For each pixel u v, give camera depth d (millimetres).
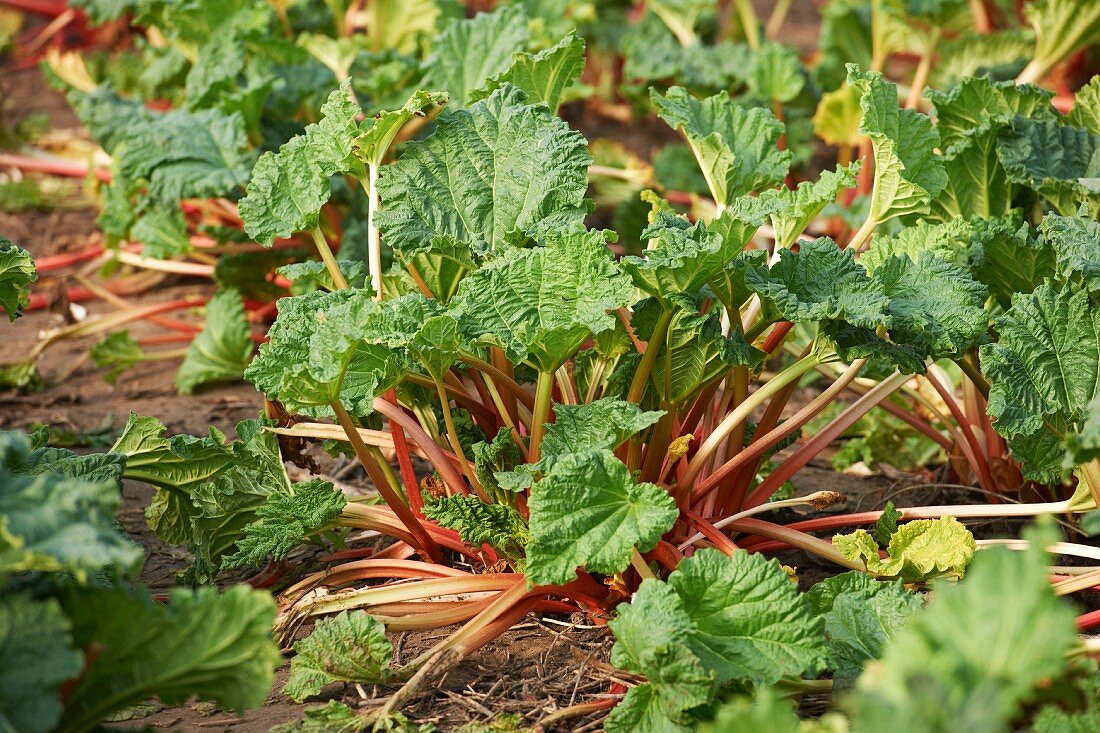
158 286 5168
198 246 4785
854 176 3518
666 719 3238
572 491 3342
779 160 3826
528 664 3455
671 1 6098
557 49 3783
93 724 3129
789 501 3619
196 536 3635
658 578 3504
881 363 3602
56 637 3021
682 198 5512
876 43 5754
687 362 3506
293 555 3736
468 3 7949
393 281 3693
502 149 3633
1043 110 3939
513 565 3533
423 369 3596
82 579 3027
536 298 3438
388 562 3594
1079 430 3514
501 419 3701
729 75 5406
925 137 3686
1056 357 3539
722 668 3275
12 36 8648
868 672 3055
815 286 3473
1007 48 5508
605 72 7234
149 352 4703
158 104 6504
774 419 3660
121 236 4703
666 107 3805
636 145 6840
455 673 3438
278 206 3637
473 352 3535
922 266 3539
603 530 3334
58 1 9023
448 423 3547
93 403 4434
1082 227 3617
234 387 4523
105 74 7195
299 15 5586
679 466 3586
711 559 3334
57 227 5758
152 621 3102
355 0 6801
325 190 3615
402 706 3373
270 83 4449
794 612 3289
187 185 4188
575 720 3352
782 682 3318
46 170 6262
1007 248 3725
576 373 3754
